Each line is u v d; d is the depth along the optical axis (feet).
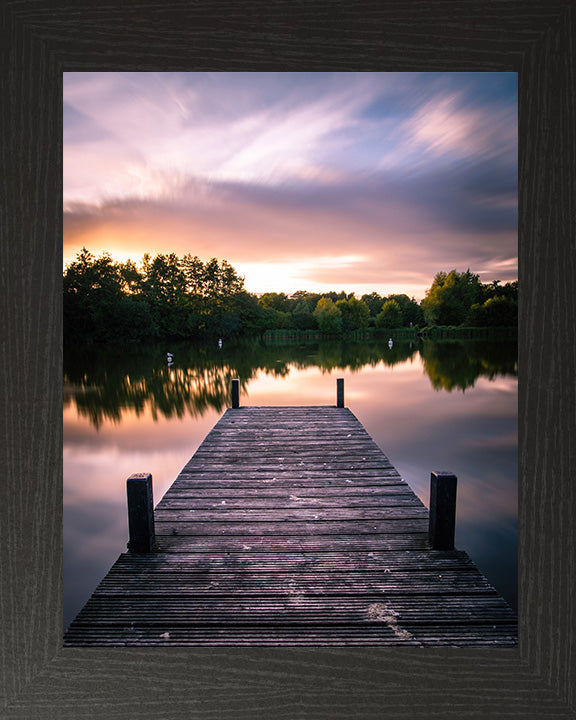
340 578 8.04
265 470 14.30
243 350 134.41
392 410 36.29
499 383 55.57
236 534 9.84
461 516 14.75
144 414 38.58
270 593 7.56
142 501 8.97
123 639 6.40
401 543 9.41
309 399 43.01
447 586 7.79
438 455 22.90
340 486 12.82
